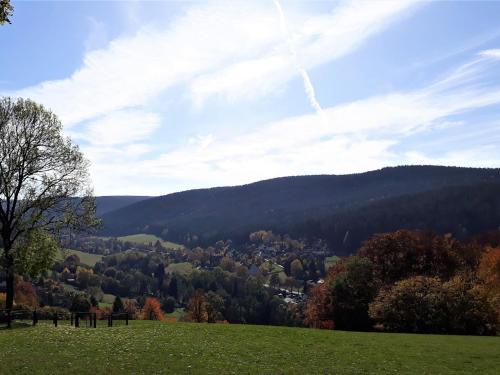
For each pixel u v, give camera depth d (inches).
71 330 1433.3
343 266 3341.5
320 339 1478.8
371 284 2903.5
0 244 1759.4
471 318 2247.8
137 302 6505.9
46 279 6186.0
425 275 3063.5
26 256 1624.0
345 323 2817.4
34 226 1692.9
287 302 6870.1
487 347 1376.7
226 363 999.6
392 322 2373.3
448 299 2319.1
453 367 1083.3
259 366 992.9
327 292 3038.9
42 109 1724.9
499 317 2282.2
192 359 1021.8
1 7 665.6
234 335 1478.8
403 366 1073.5
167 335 1400.1
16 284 4685.0
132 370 884.0
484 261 3166.8
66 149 1754.4
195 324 1788.9
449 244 3666.3
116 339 1269.7
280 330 1665.8
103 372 855.7
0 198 1663.4
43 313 2145.7
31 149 1678.2
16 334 1290.6
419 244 3444.9
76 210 1797.5
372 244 3511.3
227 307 5935.0
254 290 6909.5
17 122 1680.6
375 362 1106.7
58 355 995.9
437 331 2281.0
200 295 4842.5
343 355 1184.8
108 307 5408.5
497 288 2765.7
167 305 6579.7
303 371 963.3
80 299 4500.5
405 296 2394.2
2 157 1636.3
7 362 899.4
